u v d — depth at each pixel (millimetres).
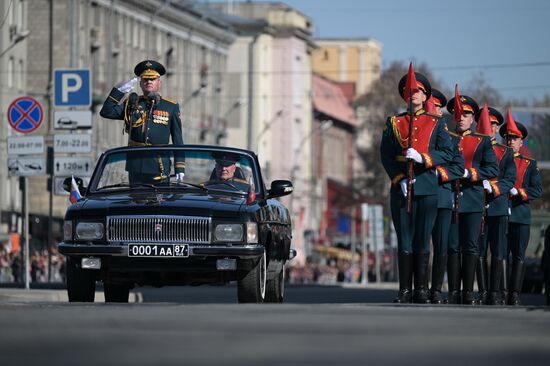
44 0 150000
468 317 23906
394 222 34781
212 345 17141
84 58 154250
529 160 44656
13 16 141875
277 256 37344
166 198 34656
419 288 34812
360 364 15086
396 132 34500
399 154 34625
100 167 36750
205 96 199250
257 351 16344
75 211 34594
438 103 39594
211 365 14688
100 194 36031
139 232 34125
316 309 25781
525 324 22078
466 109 38719
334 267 198250
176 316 23094
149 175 36406
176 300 62688
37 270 123812
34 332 19266
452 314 24859
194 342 17609
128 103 38094
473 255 38781
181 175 36281
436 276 36188
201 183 36312
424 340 18359
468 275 38781
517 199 44531
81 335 18719
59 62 149500
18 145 63250
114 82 162750
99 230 34281
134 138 37938
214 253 33812
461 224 38750
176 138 38156
